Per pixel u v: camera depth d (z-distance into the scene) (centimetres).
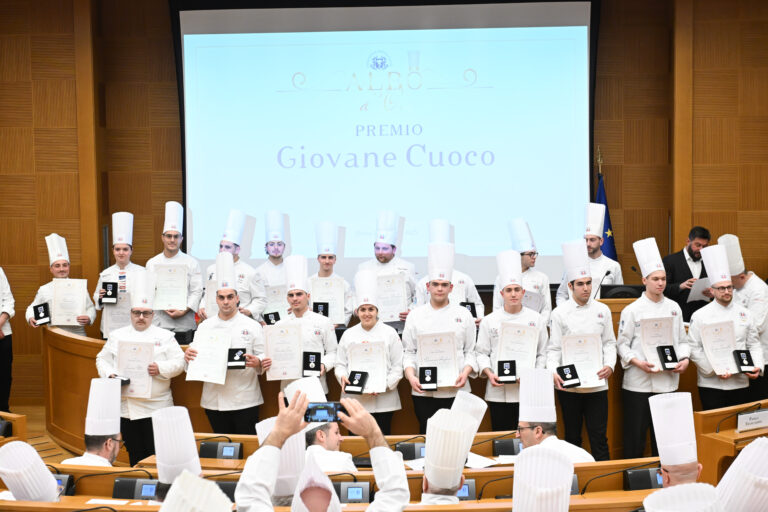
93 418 387
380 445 214
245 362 497
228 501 172
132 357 507
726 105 776
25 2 782
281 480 256
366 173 791
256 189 793
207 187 793
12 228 793
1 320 656
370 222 793
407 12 782
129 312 641
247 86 790
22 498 275
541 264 788
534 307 568
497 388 514
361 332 510
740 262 558
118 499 315
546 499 199
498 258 521
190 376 494
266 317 561
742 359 507
